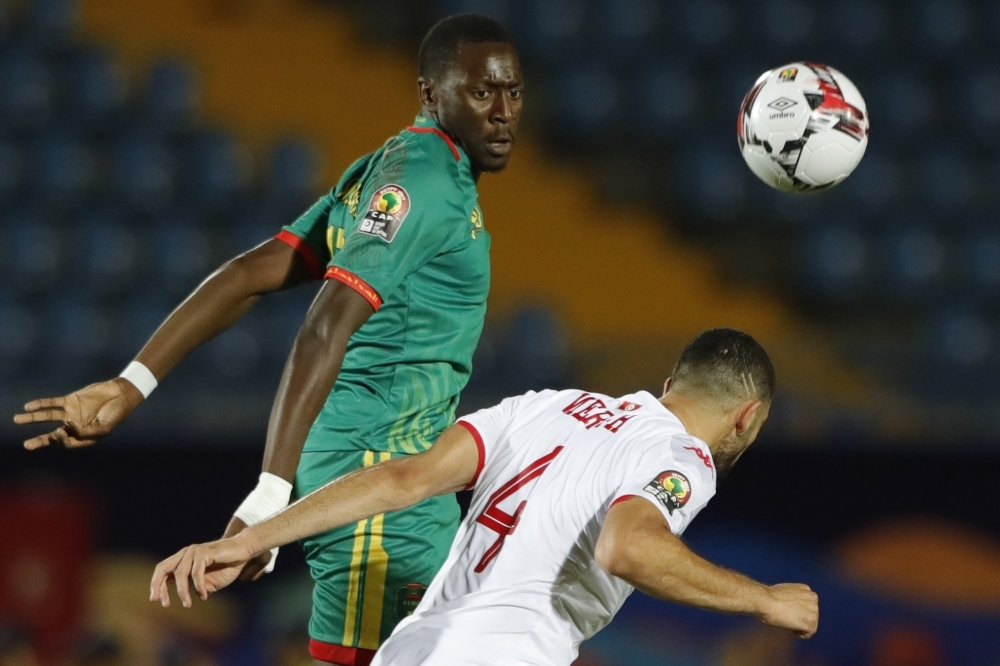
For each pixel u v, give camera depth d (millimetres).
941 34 52188
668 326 44719
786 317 44938
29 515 25016
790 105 15039
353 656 14039
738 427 13016
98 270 41844
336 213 14820
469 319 14258
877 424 33938
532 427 12672
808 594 11602
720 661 25094
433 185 13430
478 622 11961
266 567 12672
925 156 48500
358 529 13844
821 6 52562
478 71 13773
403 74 50219
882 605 25984
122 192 44531
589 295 45188
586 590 12070
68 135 45781
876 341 43219
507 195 47344
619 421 12500
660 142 48969
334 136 48000
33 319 40031
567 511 12023
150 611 24859
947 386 40031
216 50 49781
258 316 38844
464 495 23844
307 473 14148
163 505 25391
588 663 25141
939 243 45969
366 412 14016
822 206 47125
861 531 26234
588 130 48906
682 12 51969
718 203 46969
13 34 48656
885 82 50500
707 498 11844
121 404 14102
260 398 33375
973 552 26266
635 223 47000
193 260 42375
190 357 37438
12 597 24719
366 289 12977
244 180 45250
